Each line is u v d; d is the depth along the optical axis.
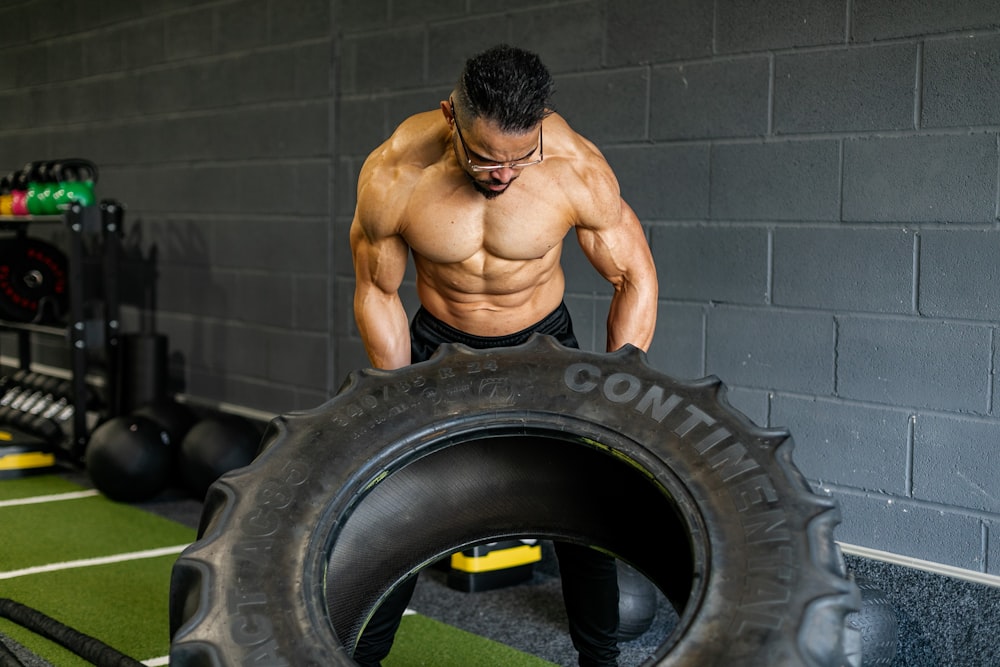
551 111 2.17
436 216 2.37
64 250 6.79
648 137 3.70
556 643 3.40
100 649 3.03
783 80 3.35
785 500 1.81
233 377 5.55
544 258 2.48
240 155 5.35
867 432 3.26
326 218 4.91
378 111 4.61
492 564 3.91
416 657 3.27
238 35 5.27
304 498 1.93
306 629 1.71
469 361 2.23
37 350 6.92
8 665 2.90
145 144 5.98
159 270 5.99
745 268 3.50
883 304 3.19
